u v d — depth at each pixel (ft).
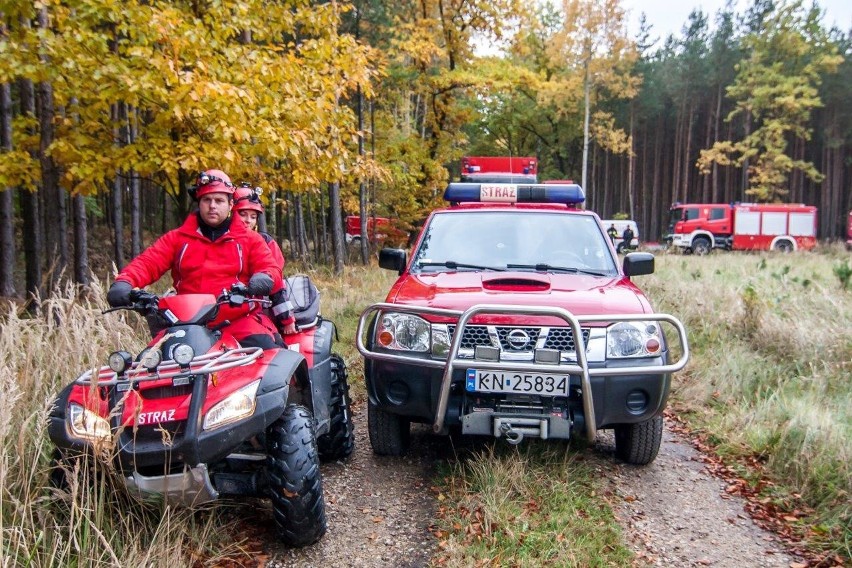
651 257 16.51
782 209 106.63
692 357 24.23
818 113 132.05
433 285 15.29
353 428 16.88
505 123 127.95
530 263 17.24
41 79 22.31
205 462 10.19
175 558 10.02
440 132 72.64
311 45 27.68
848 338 23.34
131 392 10.32
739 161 120.47
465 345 13.50
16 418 12.23
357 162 30.91
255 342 12.55
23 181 27.20
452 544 11.34
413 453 16.20
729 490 14.32
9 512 10.37
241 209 15.93
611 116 129.49
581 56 112.98
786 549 11.90
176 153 23.86
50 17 23.39
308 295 14.78
